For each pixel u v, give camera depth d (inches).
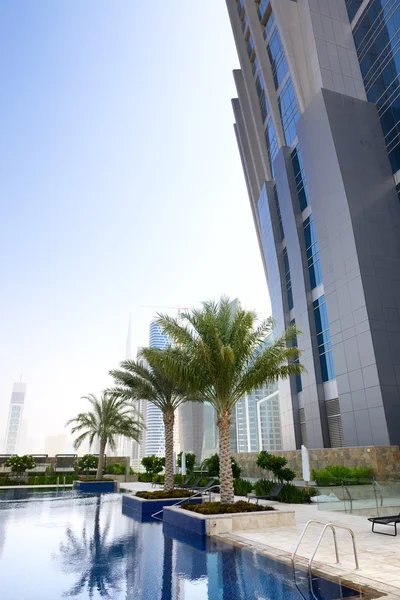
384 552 344.8
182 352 602.2
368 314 1021.2
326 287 1173.7
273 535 438.6
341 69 1343.5
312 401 1273.4
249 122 2138.3
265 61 1784.0
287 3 1492.4
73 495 1105.4
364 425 994.7
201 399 837.8
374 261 1077.1
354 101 1261.1
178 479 1240.8
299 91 1401.3
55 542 449.4
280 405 1577.3
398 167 1178.6
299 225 1461.6
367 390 997.8
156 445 3272.6
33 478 1565.0
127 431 1422.2
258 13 1856.5
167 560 354.0
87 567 339.0
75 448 1466.5
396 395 966.4
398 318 1040.8
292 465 1019.9
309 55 1391.5
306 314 1350.9
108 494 1136.2
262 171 2059.5
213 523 466.9
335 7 1440.7
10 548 421.1
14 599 259.4
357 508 591.2
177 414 2815.0
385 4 1267.2
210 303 605.0
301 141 1337.4
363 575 279.7
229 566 324.5
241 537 433.7
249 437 2426.2
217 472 1062.4
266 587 267.3
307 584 269.9
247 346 580.4
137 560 357.7
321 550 358.6
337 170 1159.6
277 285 1668.3
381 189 1165.1
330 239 1170.6
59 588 282.4
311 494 746.8
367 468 852.6
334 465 928.3
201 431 2637.8
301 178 1492.4
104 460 1615.4
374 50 1311.5
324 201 1206.9
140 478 1542.8
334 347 1119.6
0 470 1616.6
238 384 582.6
